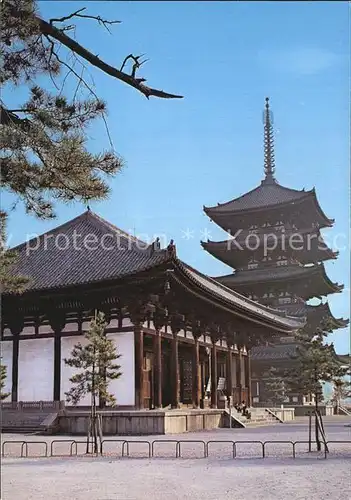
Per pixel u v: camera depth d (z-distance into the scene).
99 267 45.78
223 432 41.06
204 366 57.91
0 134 14.59
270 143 94.44
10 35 14.28
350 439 36.00
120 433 38.53
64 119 15.36
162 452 28.66
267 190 90.12
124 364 42.78
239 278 83.12
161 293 43.53
